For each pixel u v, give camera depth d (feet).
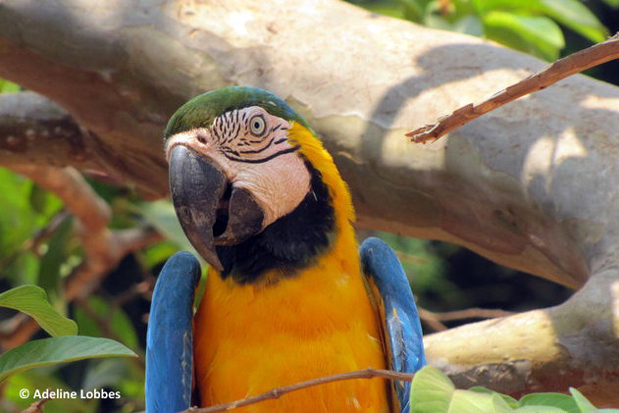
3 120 29.30
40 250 40.83
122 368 40.22
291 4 24.57
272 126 18.98
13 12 24.34
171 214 36.24
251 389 17.98
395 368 18.35
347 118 22.85
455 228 22.85
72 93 25.22
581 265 20.04
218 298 18.67
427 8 34.58
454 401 11.18
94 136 27.14
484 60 22.70
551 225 20.45
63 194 34.40
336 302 18.26
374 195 23.18
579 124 20.53
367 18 24.39
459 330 19.25
